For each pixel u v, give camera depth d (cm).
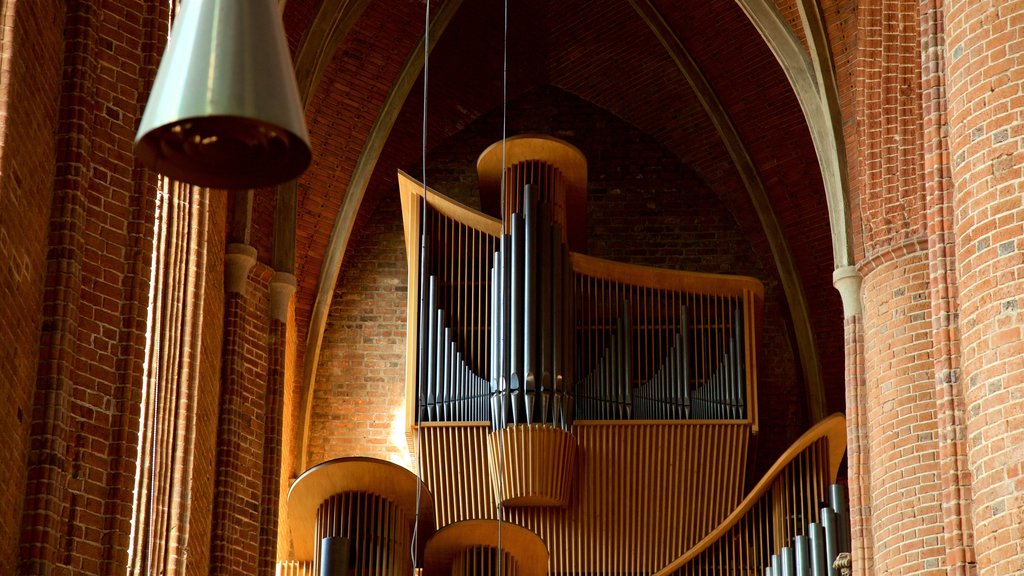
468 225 1970
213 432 1430
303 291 2045
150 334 1318
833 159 1602
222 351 1501
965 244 1095
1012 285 1048
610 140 2242
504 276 1900
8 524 895
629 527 1855
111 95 1083
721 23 1988
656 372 1911
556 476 1819
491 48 2136
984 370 1053
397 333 2128
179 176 516
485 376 1894
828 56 1630
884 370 1477
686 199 2206
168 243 1338
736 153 2102
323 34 1772
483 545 1675
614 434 1880
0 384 869
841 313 2078
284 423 1934
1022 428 1016
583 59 2200
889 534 1420
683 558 1789
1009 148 1072
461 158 2230
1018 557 996
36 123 951
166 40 1121
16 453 912
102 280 1052
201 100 466
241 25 483
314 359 2055
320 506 1686
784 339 2131
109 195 1067
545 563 1695
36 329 958
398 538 1678
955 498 1129
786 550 1727
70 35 1027
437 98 2172
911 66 1535
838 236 1580
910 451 1424
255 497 1508
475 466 1859
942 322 1170
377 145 2025
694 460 1872
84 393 1021
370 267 2166
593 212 2202
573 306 1928
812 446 1814
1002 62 1091
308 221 2030
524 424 1819
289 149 514
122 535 1018
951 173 1154
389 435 2066
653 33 2089
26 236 927
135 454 1042
